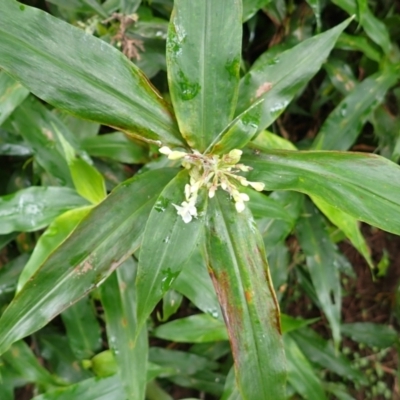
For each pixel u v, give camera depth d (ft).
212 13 1.13
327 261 2.16
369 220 1.13
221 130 1.20
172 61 1.15
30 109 1.73
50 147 1.74
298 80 1.39
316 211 2.19
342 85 2.15
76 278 1.20
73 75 1.10
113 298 1.74
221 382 2.28
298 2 2.14
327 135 2.05
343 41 2.08
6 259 2.16
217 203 1.18
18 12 1.05
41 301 1.19
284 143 1.81
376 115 2.21
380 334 2.61
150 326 2.13
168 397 2.20
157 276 1.12
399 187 1.15
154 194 1.22
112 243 1.20
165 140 1.20
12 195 1.55
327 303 2.16
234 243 1.17
